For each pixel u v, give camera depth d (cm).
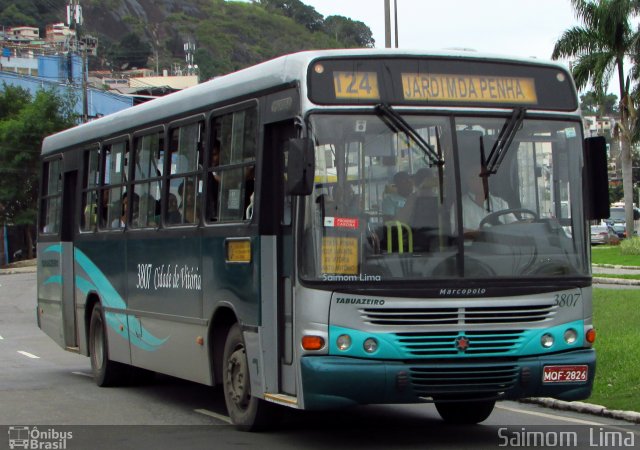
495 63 991
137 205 1394
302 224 927
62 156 1722
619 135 5162
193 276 1188
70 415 1242
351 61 958
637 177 10338
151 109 1353
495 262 944
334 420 1177
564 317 962
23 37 12750
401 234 930
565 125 998
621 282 3209
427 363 921
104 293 1514
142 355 1372
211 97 1162
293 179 900
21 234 7444
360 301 916
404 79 964
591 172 983
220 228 1111
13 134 6588
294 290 938
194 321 1184
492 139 970
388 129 948
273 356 1001
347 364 907
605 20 4809
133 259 1393
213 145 1158
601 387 1280
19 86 7131
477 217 948
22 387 1539
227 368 1111
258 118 1035
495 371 934
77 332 1650
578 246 977
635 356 1408
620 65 4975
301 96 945
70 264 1677
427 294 923
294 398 955
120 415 1239
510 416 1195
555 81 1009
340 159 934
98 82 9488
